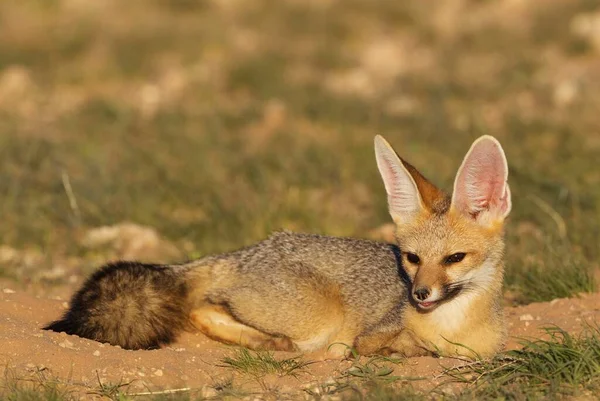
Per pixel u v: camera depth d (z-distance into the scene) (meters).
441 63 24.02
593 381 7.46
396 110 19.77
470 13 29.25
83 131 18.16
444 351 8.47
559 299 10.11
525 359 7.79
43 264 11.58
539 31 26.16
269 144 17.53
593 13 27.17
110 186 14.40
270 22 27.94
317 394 7.44
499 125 18.70
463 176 8.27
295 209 13.75
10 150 16.11
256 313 9.03
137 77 23.08
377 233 12.84
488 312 8.46
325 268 9.19
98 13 28.38
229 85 22.00
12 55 23.92
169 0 29.81
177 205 14.27
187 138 17.52
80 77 22.69
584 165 15.51
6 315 8.98
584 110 19.34
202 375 7.96
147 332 8.70
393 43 25.92
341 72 23.86
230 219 13.33
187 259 11.58
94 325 8.55
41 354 7.80
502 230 8.43
